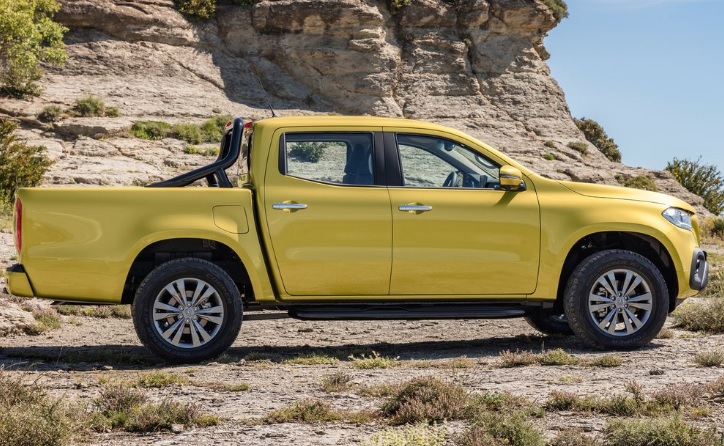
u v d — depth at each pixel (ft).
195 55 179.32
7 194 96.12
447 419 18.80
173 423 18.67
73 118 146.72
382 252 28.17
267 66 183.93
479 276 28.66
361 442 16.88
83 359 28.43
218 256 29.43
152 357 28.60
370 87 184.75
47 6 153.48
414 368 26.17
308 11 184.75
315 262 27.96
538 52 202.59
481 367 26.22
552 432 17.76
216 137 153.69
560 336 33.22
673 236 29.81
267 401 21.16
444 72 192.13
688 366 25.49
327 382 22.85
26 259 27.02
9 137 101.55
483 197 28.86
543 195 29.37
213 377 24.76
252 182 28.53
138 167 132.87
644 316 29.43
